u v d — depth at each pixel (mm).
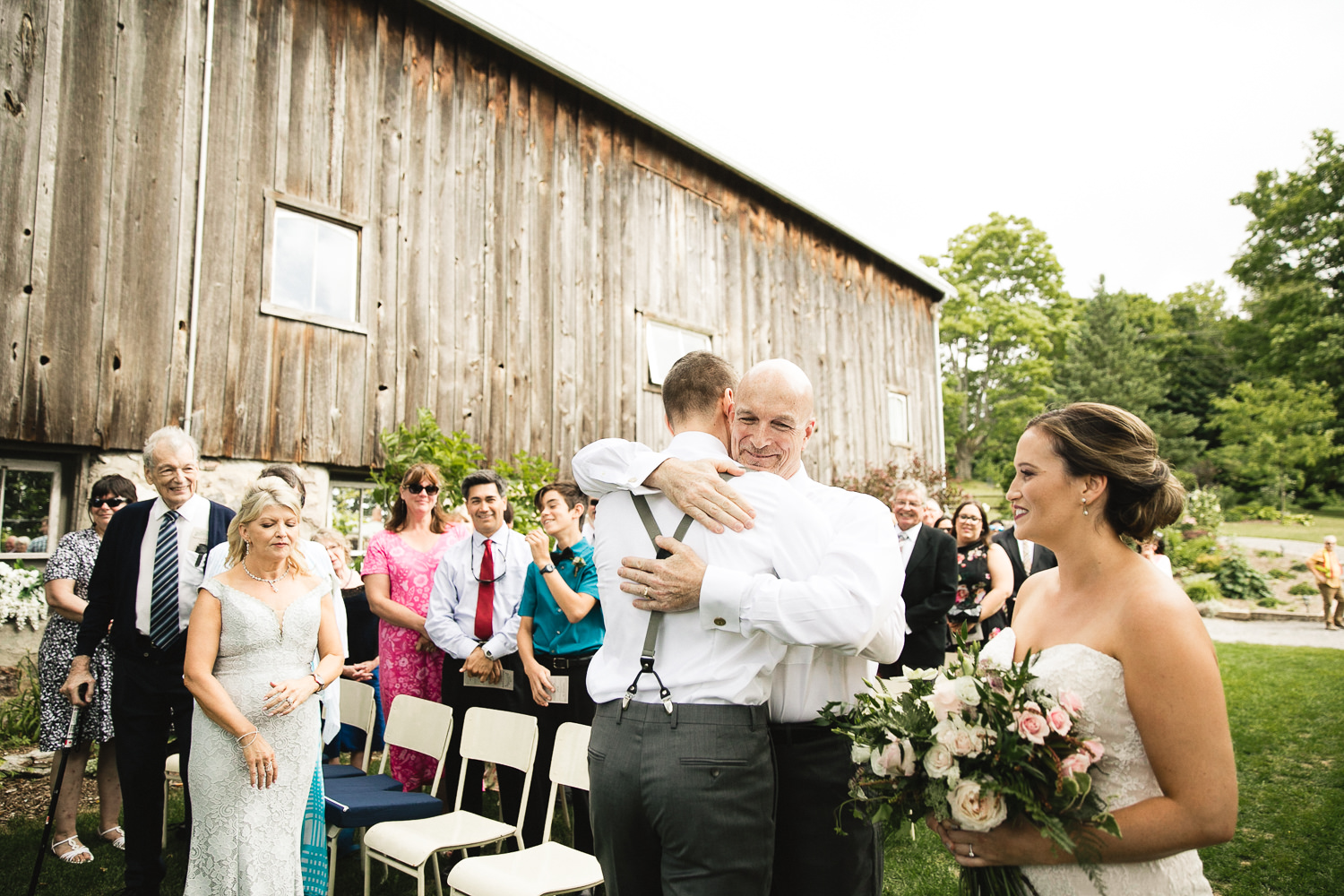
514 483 6789
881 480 11328
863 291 12188
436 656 4305
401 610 4172
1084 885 1508
